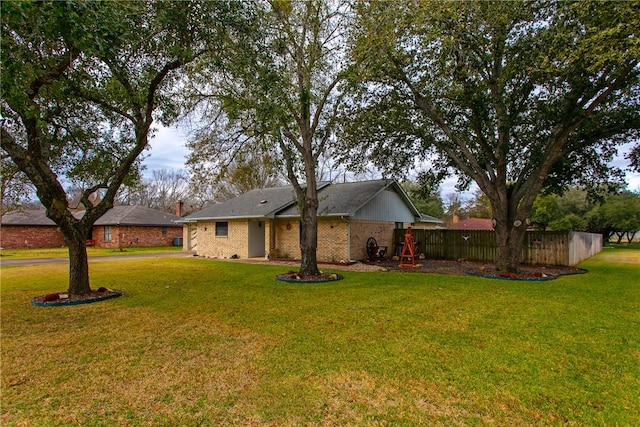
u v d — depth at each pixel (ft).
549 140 34.42
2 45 14.61
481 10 29.60
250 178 42.09
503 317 19.49
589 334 16.47
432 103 39.78
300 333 16.94
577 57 24.43
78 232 25.94
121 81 24.82
